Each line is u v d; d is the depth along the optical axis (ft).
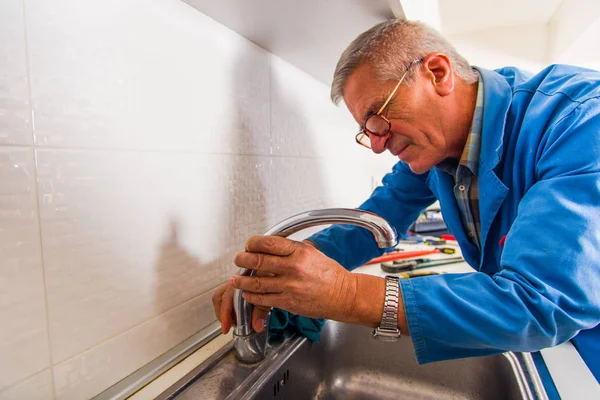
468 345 1.41
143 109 1.69
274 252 1.51
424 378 2.44
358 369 2.59
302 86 3.25
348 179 4.50
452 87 1.99
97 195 1.50
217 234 2.23
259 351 1.95
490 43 7.19
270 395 1.84
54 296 1.36
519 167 1.89
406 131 2.05
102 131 1.51
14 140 1.21
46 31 1.29
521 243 1.42
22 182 1.24
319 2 1.96
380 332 1.51
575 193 1.38
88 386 1.50
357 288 1.49
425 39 1.96
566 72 2.00
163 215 1.83
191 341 2.04
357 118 2.15
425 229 5.63
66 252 1.39
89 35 1.44
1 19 1.17
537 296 1.27
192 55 1.96
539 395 1.64
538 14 6.53
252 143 2.55
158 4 1.74
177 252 1.93
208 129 2.11
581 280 1.28
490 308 1.33
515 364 1.93
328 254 2.46
